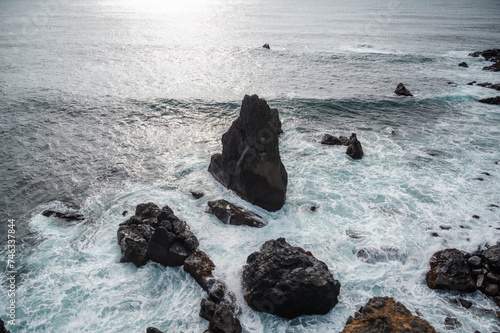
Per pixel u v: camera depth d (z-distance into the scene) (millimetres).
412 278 15305
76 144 26625
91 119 30891
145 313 13906
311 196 20750
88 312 13883
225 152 21109
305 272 13789
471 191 20984
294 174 22938
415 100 35719
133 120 30891
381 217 18938
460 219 18641
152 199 20500
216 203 19219
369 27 84938
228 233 17844
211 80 42875
